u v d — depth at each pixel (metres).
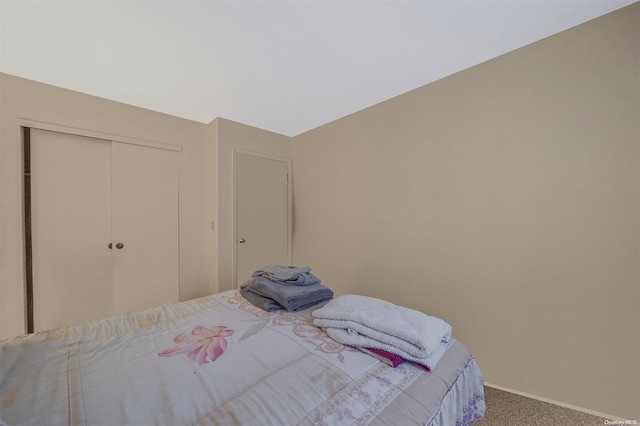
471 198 1.70
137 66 1.69
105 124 2.15
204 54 1.57
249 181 2.78
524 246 1.50
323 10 1.23
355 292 2.42
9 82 1.77
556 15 1.27
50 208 1.96
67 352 0.87
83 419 0.59
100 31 1.36
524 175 1.49
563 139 1.37
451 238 1.79
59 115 1.95
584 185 1.32
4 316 1.77
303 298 1.33
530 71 1.47
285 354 0.88
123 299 2.26
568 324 1.37
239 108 2.36
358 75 1.81
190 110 2.41
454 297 1.78
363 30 1.37
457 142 1.75
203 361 0.83
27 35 1.39
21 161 1.82
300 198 3.05
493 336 1.61
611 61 1.24
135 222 2.32
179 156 2.56
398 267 2.09
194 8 1.21
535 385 1.46
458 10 1.24
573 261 1.35
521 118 1.50
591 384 1.30
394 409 0.65
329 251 2.70
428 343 0.84
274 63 1.67
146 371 0.78
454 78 1.77
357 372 0.79
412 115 1.99
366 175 2.33
